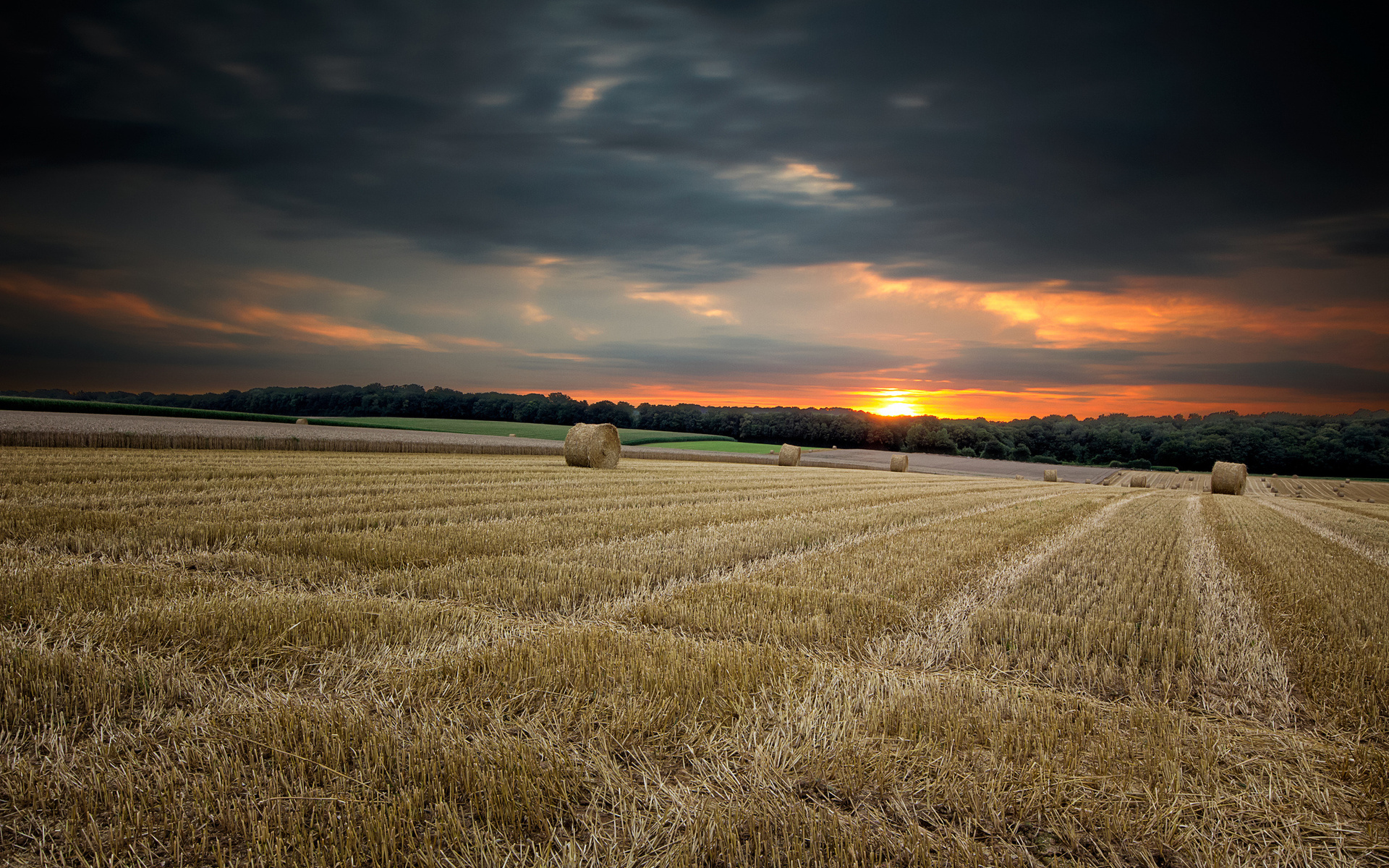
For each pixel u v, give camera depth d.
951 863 2.76
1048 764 3.49
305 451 28.89
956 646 5.57
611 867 2.69
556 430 81.31
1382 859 2.89
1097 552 10.77
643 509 13.78
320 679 4.48
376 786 3.19
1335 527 16.70
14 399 48.19
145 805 3.02
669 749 3.71
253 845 2.77
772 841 2.85
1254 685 4.91
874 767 3.48
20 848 2.80
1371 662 5.26
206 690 4.24
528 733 3.76
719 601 6.64
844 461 62.22
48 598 5.76
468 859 2.70
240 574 7.26
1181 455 86.12
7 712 3.75
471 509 12.53
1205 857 2.87
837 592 7.11
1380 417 82.00
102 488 12.69
